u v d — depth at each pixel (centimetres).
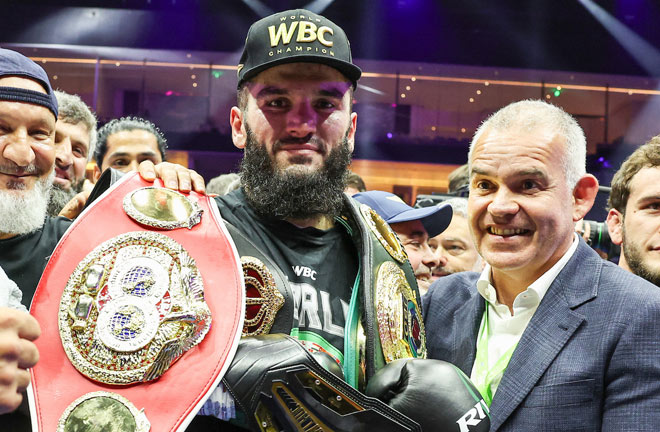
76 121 213
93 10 877
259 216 122
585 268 138
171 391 91
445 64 909
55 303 94
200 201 111
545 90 919
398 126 922
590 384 123
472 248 257
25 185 129
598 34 891
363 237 122
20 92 126
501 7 892
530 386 127
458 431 96
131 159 270
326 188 119
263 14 884
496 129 135
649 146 170
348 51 122
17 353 74
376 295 116
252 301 107
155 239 100
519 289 142
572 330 129
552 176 131
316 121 119
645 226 167
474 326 148
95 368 90
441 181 905
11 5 868
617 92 910
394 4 895
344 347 114
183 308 95
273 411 94
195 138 874
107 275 95
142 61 897
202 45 885
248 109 121
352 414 95
